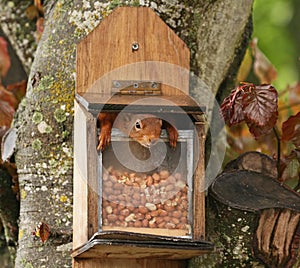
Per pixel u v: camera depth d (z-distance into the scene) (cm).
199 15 731
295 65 1371
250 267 711
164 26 701
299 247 712
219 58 753
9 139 736
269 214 711
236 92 701
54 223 703
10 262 883
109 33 693
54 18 736
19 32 875
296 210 706
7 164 777
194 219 653
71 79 711
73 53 715
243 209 708
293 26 1402
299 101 934
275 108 696
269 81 912
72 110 707
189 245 638
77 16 721
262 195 708
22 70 967
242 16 761
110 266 684
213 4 736
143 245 631
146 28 698
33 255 704
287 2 1407
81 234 661
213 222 714
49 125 709
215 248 712
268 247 711
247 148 852
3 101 855
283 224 711
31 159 712
